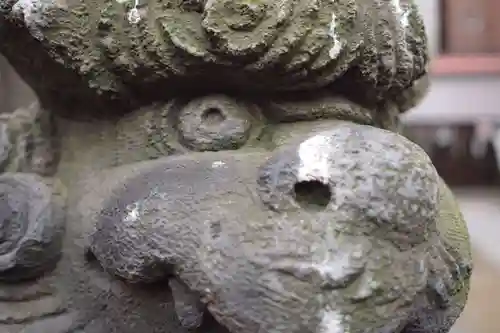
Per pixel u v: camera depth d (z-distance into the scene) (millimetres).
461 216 480
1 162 475
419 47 476
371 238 368
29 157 481
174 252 382
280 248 362
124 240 400
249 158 409
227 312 365
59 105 492
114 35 423
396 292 367
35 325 443
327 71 422
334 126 418
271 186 379
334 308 357
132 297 426
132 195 410
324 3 414
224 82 429
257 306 360
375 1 447
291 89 431
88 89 454
